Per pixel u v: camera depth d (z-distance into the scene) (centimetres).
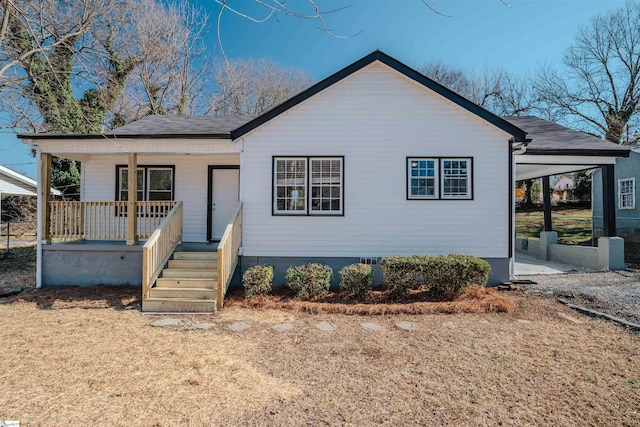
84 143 843
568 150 898
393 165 851
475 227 847
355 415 322
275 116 846
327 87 846
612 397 352
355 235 851
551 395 357
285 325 590
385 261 745
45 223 859
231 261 773
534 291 793
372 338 526
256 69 2461
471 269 728
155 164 1026
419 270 727
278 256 850
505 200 849
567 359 444
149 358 452
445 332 550
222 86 2267
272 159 852
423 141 851
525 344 496
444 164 850
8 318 627
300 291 745
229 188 1027
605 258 1030
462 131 851
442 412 327
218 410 331
